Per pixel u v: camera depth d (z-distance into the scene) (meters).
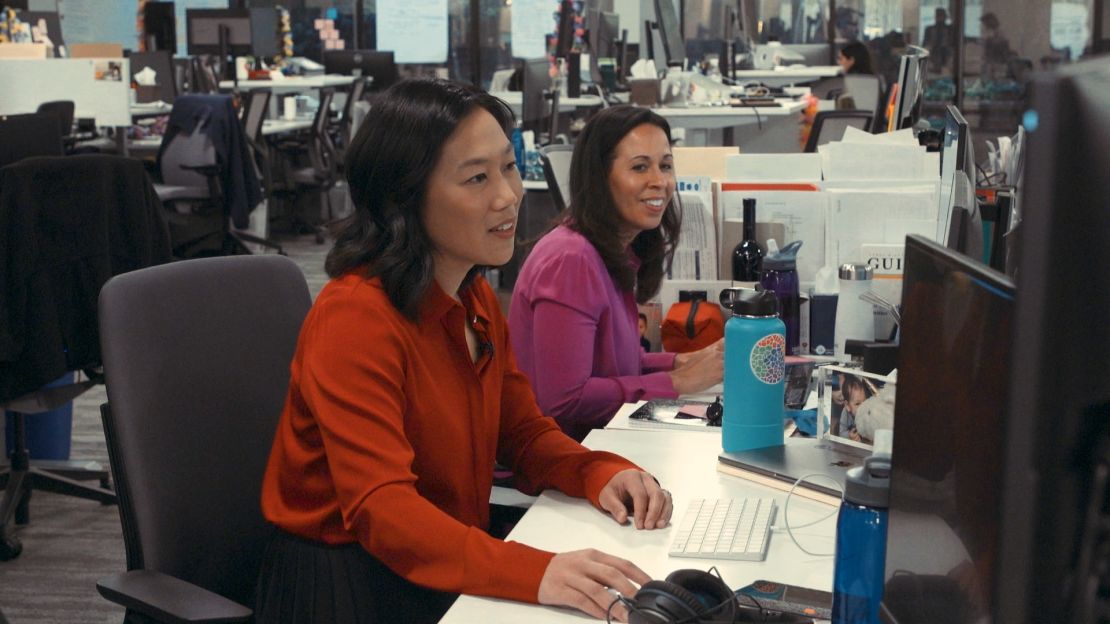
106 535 3.42
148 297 1.55
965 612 0.85
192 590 1.37
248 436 1.63
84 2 11.71
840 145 2.64
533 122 5.41
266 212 7.77
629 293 2.31
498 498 1.91
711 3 10.82
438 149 1.43
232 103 6.67
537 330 2.16
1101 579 0.64
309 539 1.47
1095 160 0.60
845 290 2.25
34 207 2.97
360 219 1.48
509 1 11.69
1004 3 10.12
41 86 6.07
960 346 0.89
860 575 1.08
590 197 2.23
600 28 7.38
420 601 1.46
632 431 1.89
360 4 11.91
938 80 10.41
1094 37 9.91
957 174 1.97
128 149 7.34
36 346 2.99
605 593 1.20
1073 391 0.61
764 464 1.61
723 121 5.77
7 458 3.62
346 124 8.92
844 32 10.63
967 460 0.86
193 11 9.73
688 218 2.61
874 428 1.60
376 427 1.38
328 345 1.41
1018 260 0.61
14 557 3.24
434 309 1.49
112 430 1.53
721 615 1.09
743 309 1.67
